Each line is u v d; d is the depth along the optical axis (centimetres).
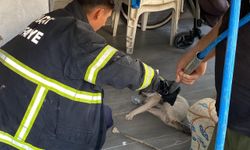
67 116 157
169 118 272
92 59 149
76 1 166
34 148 159
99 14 166
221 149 100
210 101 232
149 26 455
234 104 129
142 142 256
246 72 122
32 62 152
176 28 408
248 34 118
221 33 133
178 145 257
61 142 162
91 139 167
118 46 408
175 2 398
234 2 88
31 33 157
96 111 163
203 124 221
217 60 133
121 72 151
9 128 157
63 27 154
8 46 160
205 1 360
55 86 152
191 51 158
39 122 155
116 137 259
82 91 156
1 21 195
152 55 390
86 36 151
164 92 173
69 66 149
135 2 371
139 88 163
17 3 194
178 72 165
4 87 155
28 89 152
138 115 284
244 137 130
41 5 200
